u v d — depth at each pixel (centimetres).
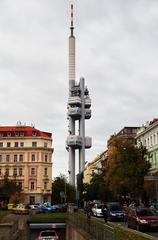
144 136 9212
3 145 13388
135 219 3081
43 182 13100
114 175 6419
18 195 10000
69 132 19938
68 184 13862
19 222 4594
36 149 13188
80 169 19038
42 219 5459
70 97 19862
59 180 13538
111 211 4475
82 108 19825
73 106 19812
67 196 13325
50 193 13188
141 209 3234
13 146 13338
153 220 2991
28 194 12988
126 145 6531
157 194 3250
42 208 7262
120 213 4394
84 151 19288
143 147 6569
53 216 5675
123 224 3819
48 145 13438
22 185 13038
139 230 3011
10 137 13375
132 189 6262
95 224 2266
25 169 13138
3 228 2966
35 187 13050
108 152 6894
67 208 7281
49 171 13300
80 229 3119
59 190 13262
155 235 2639
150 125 8706
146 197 6322
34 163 13150
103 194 8725
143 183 6200
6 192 9962
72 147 19312
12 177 13125
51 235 4584
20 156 13262
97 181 10594
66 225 5347
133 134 11738
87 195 10700
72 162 19162
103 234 1900
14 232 3275
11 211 7219
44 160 13262
